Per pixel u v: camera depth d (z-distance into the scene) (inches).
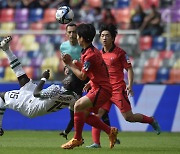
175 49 2240.4
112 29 1267.2
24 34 2201.0
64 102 1098.7
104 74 1067.9
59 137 1612.9
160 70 2203.5
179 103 1861.5
